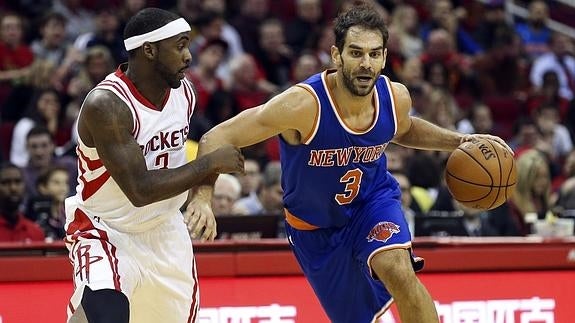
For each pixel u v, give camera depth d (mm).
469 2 42062
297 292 18625
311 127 14516
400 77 33344
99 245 13914
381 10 36938
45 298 17891
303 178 14984
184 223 14625
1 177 20703
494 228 23094
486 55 36656
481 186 15367
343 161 14797
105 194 13906
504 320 18953
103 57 29078
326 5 38312
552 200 26625
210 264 18453
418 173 25578
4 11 35656
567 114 34906
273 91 31766
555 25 41812
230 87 32406
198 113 29312
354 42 14070
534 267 19156
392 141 16250
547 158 29688
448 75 35156
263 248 18641
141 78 13641
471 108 33188
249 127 14500
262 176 25266
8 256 17875
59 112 29594
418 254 18844
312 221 15484
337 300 15945
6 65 31719
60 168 21953
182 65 13680
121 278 13719
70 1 36969
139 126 13625
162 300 14383
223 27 34969
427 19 40219
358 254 15141
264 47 34500
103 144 13289
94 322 13320
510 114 35344
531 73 37969
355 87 14156
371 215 15117
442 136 16047
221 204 21844
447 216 21406
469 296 18906
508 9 42812
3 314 17656
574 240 19250
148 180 13250
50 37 32812
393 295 14578
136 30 13523
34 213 22125
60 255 18047
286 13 38969
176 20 13609
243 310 18422
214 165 13453
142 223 14023
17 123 29594
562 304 19109
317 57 33469
